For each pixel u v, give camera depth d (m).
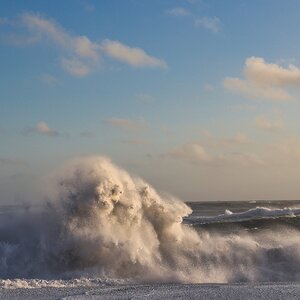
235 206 87.75
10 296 15.99
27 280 18.73
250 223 35.62
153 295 15.93
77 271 20.73
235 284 18.52
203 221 37.53
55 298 15.58
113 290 17.03
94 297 15.66
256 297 15.48
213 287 17.52
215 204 99.56
